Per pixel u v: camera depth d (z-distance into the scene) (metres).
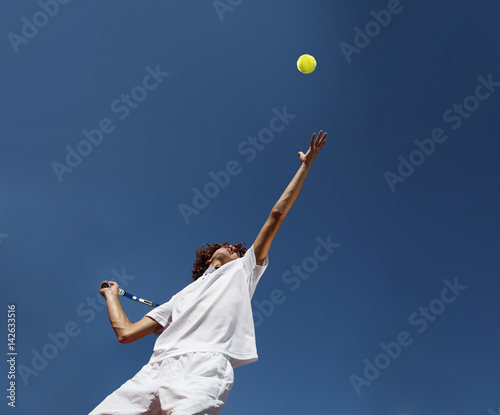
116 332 2.87
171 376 2.35
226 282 2.78
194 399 2.13
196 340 2.52
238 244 3.47
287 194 2.95
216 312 2.62
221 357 2.44
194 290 2.89
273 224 2.90
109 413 2.31
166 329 2.64
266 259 2.96
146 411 2.32
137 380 2.47
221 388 2.28
